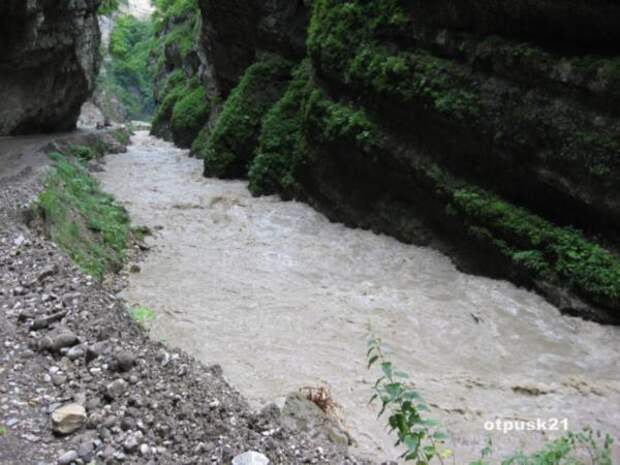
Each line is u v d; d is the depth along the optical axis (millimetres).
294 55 20125
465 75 10789
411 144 12203
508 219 9992
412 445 3312
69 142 22078
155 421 4133
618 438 5652
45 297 6078
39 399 4434
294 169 16344
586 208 9070
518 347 7824
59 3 20859
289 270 10828
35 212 9000
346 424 5695
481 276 10492
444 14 11180
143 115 76312
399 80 12023
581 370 7219
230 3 20906
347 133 13484
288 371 6906
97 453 3854
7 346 5176
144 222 13609
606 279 8297
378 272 10867
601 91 8531
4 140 20141
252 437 3973
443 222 11641
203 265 10875
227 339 7781
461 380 6848
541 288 9234
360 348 7664
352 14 14109
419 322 8570
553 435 5684
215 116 25922
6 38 18281
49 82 22750
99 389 4516
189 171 22047
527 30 9758
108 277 9664
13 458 3730
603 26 8695
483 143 10531
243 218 14539
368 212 13672
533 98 9570
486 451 4324
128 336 5340
